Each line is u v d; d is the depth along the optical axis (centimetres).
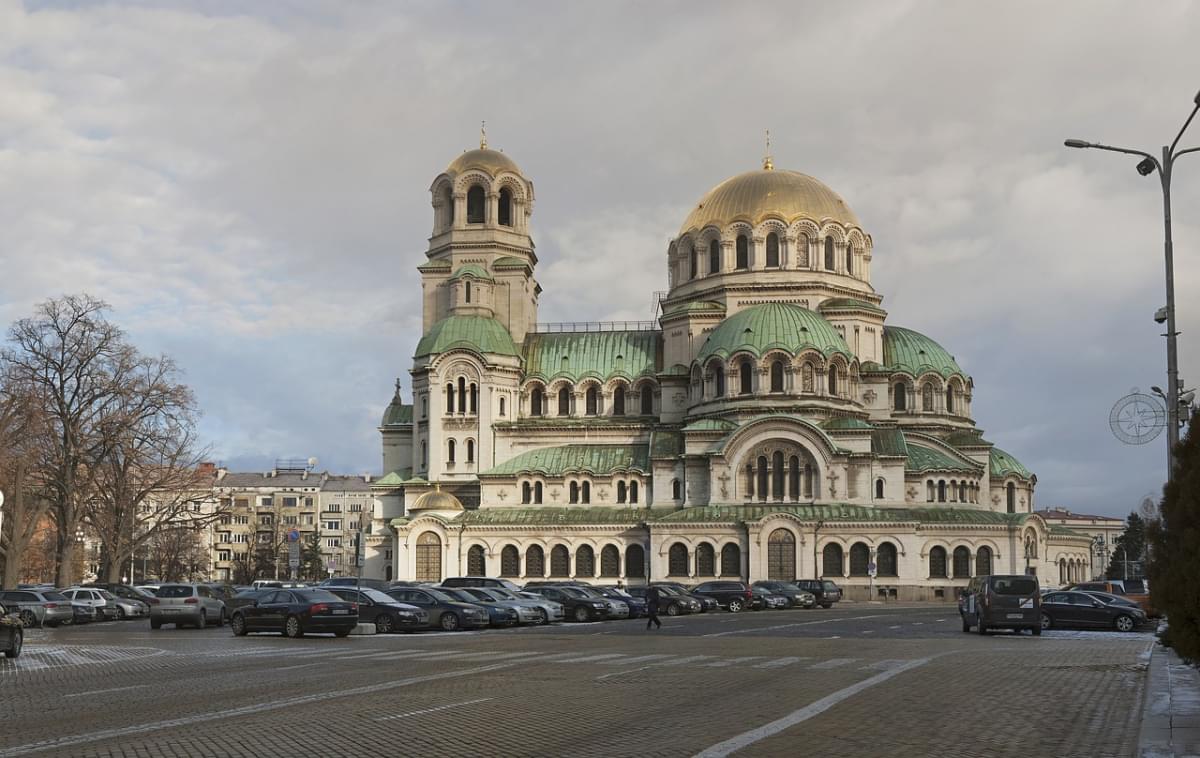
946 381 14388
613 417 14650
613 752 2461
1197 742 2559
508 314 15100
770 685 3706
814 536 12575
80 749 2473
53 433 10850
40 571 17200
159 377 11688
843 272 14675
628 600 9106
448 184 15312
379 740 2614
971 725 2853
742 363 13512
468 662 4569
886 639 6166
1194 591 2788
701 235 14862
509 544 13438
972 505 13338
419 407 14575
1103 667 4356
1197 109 3938
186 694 3469
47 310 11044
